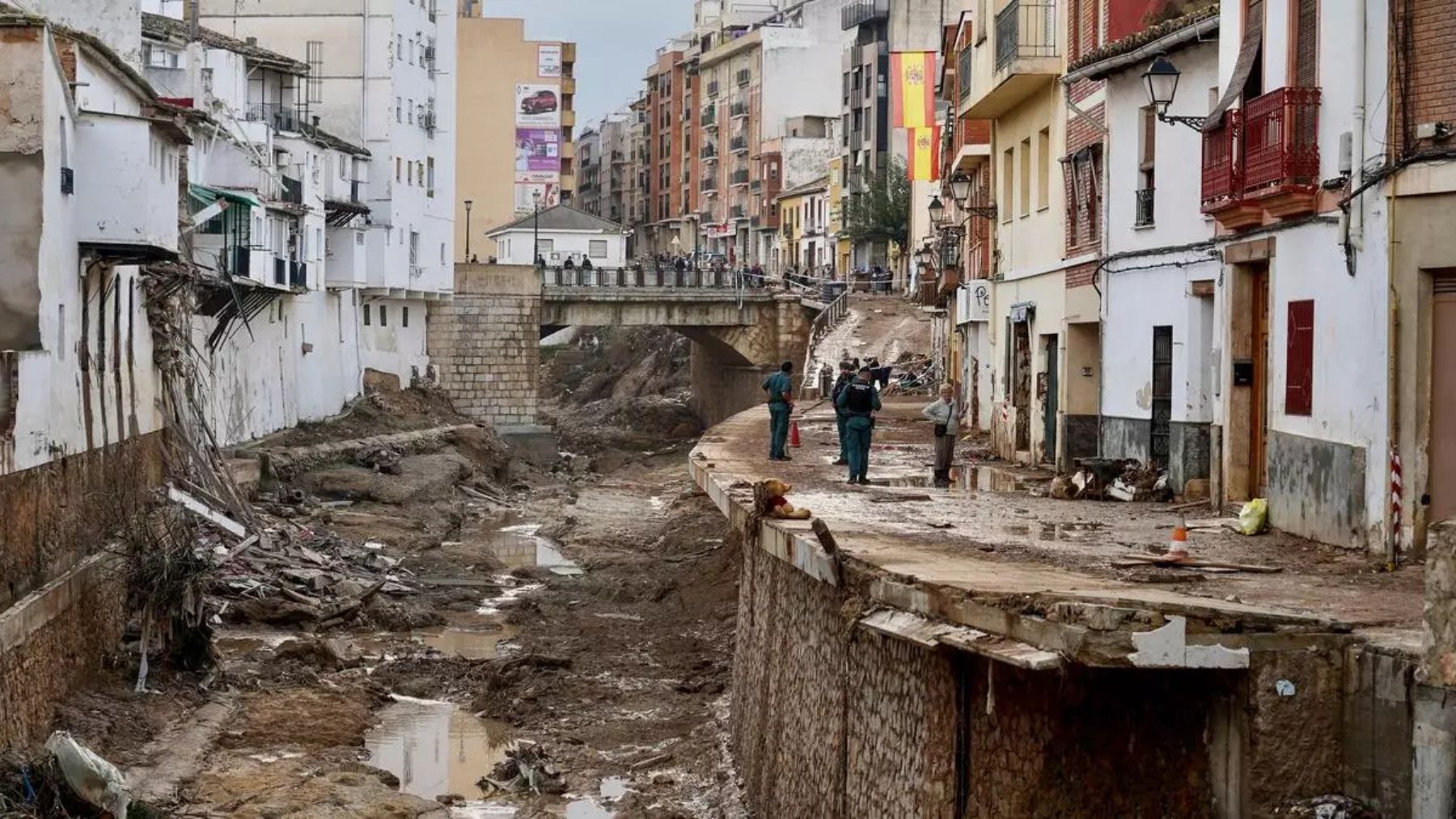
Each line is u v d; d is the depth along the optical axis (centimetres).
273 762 2391
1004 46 3434
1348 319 1852
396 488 5466
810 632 1920
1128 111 2809
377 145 7156
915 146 6381
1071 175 3175
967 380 4719
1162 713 1323
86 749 2038
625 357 11256
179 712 2550
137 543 2683
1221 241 2352
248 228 4994
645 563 4372
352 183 6981
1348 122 1855
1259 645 1242
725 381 8856
